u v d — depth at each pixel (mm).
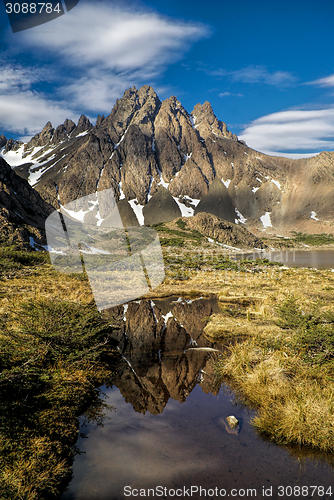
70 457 3770
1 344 5668
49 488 3178
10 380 4473
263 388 5516
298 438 4129
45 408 4625
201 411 4977
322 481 3406
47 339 6258
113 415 4828
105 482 3322
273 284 21734
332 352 6480
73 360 6234
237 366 6375
